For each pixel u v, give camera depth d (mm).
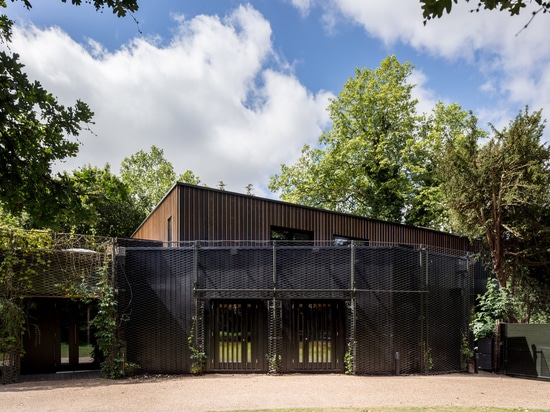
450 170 14453
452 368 11406
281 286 10758
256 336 10805
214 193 12711
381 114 25172
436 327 11242
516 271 14945
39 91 3654
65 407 7242
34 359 11141
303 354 10734
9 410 7074
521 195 13211
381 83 25656
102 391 8500
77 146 4059
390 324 10562
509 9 3465
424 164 24625
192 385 9117
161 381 9617
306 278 10789
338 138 26125
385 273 10734
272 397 8000
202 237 12305
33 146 3852
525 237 13891
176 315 10672
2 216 13102
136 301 10703
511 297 13477
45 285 10039
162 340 10594
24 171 3863
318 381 9586
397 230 16797
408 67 25328
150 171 34688
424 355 10828
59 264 10211
